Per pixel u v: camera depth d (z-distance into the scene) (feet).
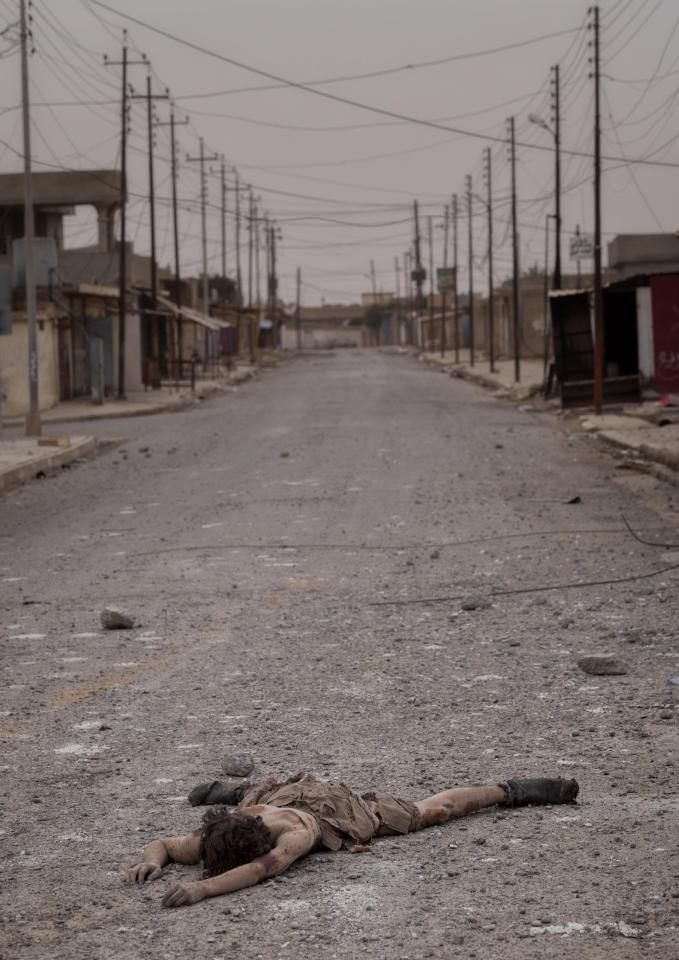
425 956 13.16
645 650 29.55
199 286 285.23
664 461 71.61
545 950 13.15
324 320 654.12
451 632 32.68
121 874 16.25
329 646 31.37
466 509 57.11
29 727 24.52
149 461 85.81
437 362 267.39
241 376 219.61
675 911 13.99
